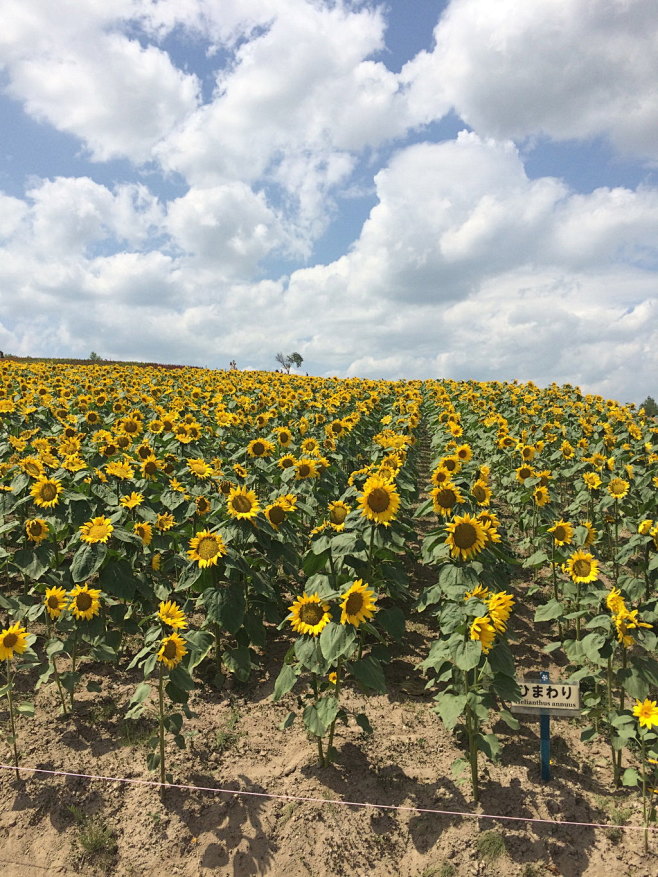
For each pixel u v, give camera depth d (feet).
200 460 33.42
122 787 17.80
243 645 22.04
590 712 18.24
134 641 25.67
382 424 61.93
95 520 20.98
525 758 18.86
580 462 44.57
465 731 19.71
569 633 26.61
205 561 20.11
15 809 17.13
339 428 45.80
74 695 22.00
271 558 22.45
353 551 19.95
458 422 56.18
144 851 15.93
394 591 24.41
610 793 17.25
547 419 64.18
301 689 22.77
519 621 28.17
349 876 15.06
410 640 26.30
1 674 23.04
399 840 15.93
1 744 19.40
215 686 22.72
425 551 22.35
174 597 27.78
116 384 78.33
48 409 51.75
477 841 15.66
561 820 16.24
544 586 31.89
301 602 17.07
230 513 22.24
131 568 22.59
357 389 87.86
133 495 25.98
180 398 62.95
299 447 42.29
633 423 58.49
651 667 16.35
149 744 19.45
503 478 44.37
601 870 14.75
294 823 16.46
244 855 15.71
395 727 20.44
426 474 55.77
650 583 25.36
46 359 170.91
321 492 32.50
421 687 22.74
